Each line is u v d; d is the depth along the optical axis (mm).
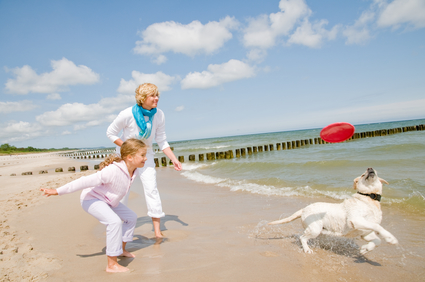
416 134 22234
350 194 5129
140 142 2625
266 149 19297
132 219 2852
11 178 12039
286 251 2828
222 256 2719
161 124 3562
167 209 5203
